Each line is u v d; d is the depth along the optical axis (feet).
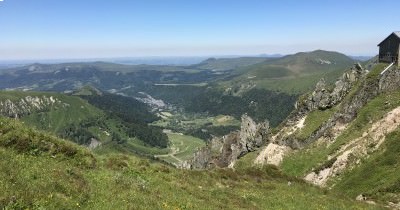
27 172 82.89
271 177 191.31
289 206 136.46
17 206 66.44
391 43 382.83
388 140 287.28
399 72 357.61
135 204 84.23
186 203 102.73
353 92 382.22
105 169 116.47
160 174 133.39
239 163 398.01
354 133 334.65
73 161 110.83
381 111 333.21
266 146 405.39
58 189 79.97
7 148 99.81
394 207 190.08
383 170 256.93
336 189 270.87
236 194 138.10
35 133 112.68
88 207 76.64
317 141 367.86
